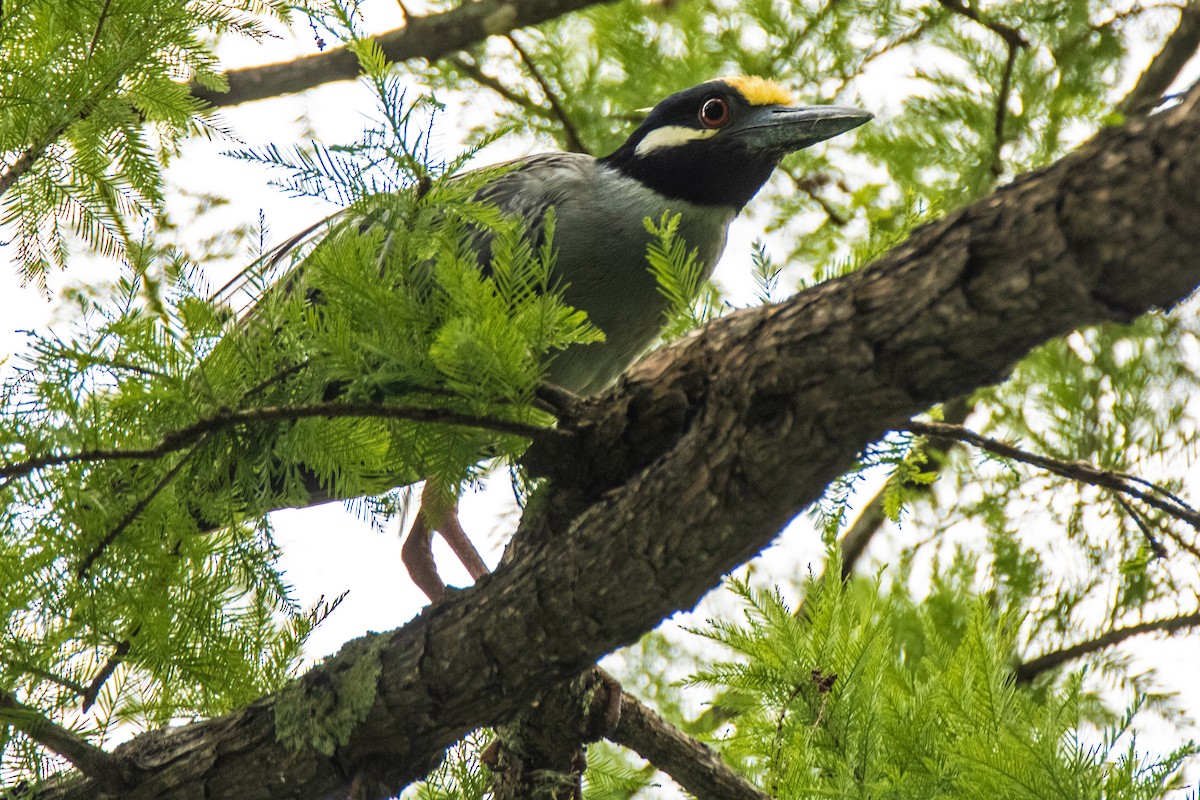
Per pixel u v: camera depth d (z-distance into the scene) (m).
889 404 5.25
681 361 6.02
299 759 6.90
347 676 6.80
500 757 7.78
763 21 13.12
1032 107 12.21
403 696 6.67
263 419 5.88
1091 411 12.18
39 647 6.44
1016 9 12.49
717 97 10.95
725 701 9.23
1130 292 4.65
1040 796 6.38
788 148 10.87
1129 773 6.42
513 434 5.90
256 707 7.05
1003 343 4.94
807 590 7.50
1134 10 12.41
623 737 7.98
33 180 7.56
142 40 7.35
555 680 6.58
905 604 11.09
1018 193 4.82
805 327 5.34
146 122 8.49
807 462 5.48
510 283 5.85
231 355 6.06
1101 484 6.14
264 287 6.32
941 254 4.96
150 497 6.18
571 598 6.18
